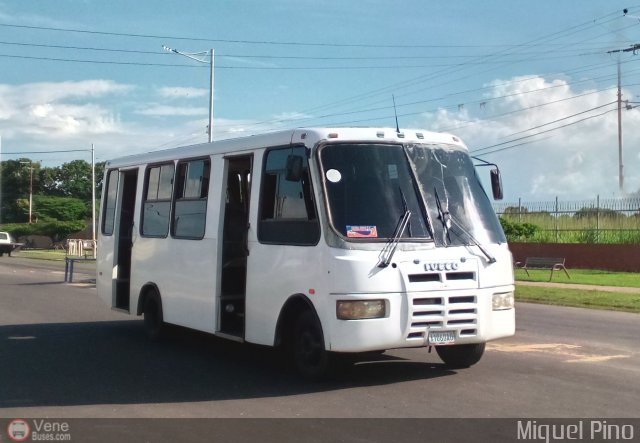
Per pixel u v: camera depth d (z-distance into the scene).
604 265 31.62
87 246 42.06
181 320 10.92
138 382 8.96
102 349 11.43
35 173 101.06
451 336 8.18
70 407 7.75
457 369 9.38
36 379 9.19
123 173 13.16
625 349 11.08
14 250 57.75
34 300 18.88
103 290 13.48
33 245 78.81
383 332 7.82
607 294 20.11
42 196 98.00
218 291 10.02
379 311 7.84
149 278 11.95
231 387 8.60
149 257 11.95
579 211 34.44
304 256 8.34
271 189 9.12
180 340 12.16
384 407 7.47
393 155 8.63
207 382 8.91
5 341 12.27
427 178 8.68
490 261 8.52
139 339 12.44
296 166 8.27
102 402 7.95
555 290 21.42
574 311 16.97
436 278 8.13
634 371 9.30
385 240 8.06
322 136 8.46
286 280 8.62
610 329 13.53
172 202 11.34
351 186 8.30
